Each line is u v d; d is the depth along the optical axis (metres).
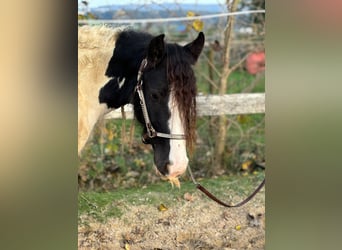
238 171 4.12
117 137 3.98
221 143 4.11
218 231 3.60
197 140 4.12
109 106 3.10
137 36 2.97
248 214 3.76
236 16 4.43
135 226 3.55
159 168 2.70
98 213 3.61
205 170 4.09
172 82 2.63
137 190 3.82
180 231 3.56
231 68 4.10
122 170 3.92
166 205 3.71
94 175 3.84
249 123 4.25
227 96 3.93
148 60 2.70
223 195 3.85
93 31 3.00
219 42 4.37
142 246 3.44
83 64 3.02
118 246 3.44
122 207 3.65
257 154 4.18
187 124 2.63
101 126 3.88
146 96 2.71
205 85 4.46
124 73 2.98
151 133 2.70
